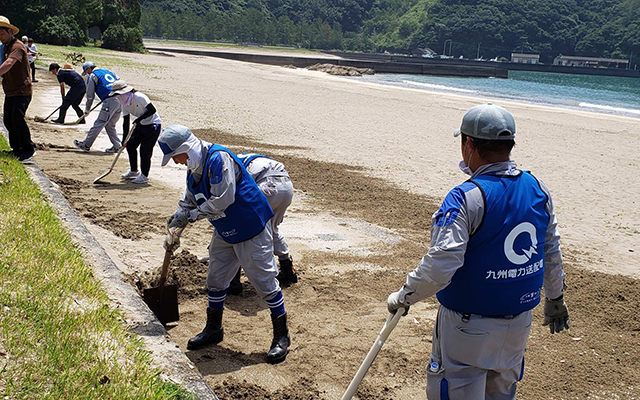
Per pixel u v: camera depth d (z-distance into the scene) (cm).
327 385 414
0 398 275
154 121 952
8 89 855
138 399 298
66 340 334
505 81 9412
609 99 5928
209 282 460
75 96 1459
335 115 2392
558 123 2656
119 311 409
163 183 984
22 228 519
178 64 5478
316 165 1302
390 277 635
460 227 270
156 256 620
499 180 282
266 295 447
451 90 5834
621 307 597
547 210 299
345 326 510
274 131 1794
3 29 830
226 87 3375
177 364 357
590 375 450
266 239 443
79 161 1080
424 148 1692
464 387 285
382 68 9931
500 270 276
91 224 702
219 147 422
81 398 289
